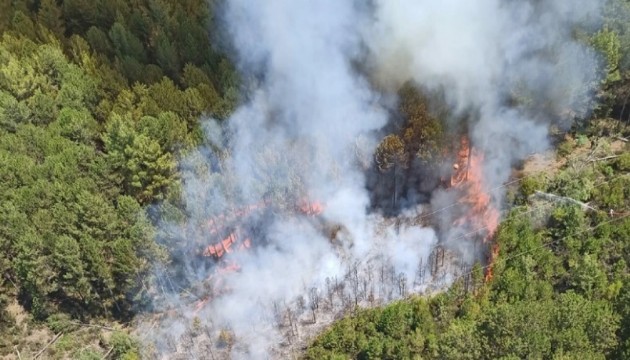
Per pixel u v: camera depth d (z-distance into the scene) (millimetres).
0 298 47469
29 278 44500
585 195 49094
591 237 45094
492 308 39438
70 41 61719
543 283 41812
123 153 48500
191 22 59375
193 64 56344
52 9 63594
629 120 56562
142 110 52500
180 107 52156
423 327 41156
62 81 57281
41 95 55219
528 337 35500
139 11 61562
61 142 50438
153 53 60875
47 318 47656
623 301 38969
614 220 46875
